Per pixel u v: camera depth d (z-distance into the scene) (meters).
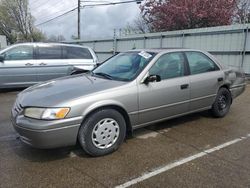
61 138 3.63
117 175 3.49
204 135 4.90
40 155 4.04
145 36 15.88
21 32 50.81
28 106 3.70
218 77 5.61
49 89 4.13
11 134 4.90
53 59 9.36
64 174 3.51
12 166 3.71
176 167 3.71
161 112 4.66
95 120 3.87
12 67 8.79
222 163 3.83
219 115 5.85
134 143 4.50
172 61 4.92
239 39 11.54
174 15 20.14
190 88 5.05
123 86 4.17
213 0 19.64
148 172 3.57
